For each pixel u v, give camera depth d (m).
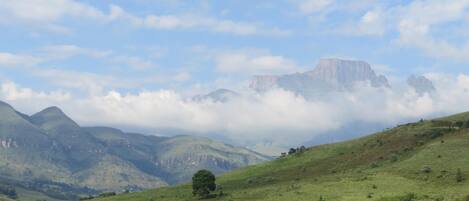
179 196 166.25
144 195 182.62
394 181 128.62
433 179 124.00
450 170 129.50
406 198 104.56
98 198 196.25
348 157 186.75
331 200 113.44
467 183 114.31
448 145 157.38
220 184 190.25
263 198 133.12
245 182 183.88
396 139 188.75
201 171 159.88
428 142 173.12
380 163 162.62
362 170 158.12
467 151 146.50
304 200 118.50
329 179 149.25
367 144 197.25
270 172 196.25
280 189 144.62
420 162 145.62
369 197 112.00
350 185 130.75
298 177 173.62
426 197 105.12
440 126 194.38
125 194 197.00
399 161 157.75
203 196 157.00
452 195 105.00
